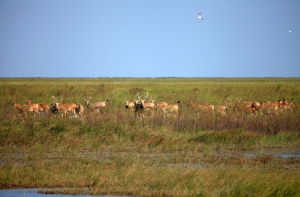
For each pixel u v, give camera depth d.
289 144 106.75
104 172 75.12
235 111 153.25
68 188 69.50
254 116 135.75
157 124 119.00
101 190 67.00
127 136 106.75
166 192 65.44
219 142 106.06
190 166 80.75
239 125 119.81
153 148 100.06
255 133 110.88
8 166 79.12
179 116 128.00
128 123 117.94
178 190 66.25
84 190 68.00
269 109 159.62
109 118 123.06
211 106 154.50
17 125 114.19
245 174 71.75
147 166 79.88
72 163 82.06
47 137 103.31
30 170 76.25
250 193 64.62
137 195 65.56
